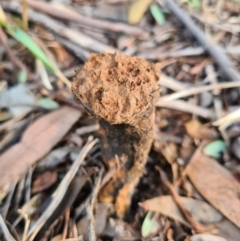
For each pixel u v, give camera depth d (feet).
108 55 0.32
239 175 0.43
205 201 0.41
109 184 0.39
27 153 0.43
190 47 0.55
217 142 0.46
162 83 0.50
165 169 0.44
